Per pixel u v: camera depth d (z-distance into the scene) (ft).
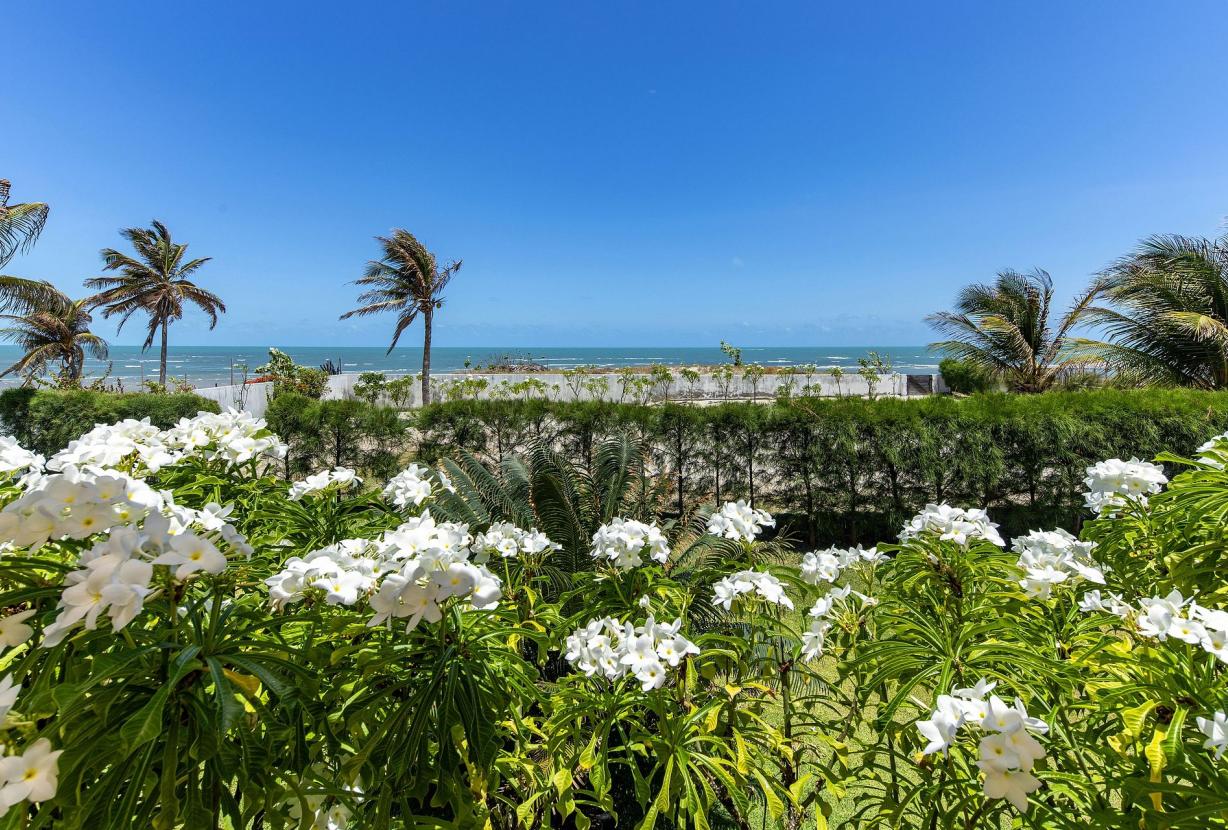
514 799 5.78
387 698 4.12
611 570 6.13
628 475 12.22
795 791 4.71
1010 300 44.39
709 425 19.53
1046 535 5.53
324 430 20.44
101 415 22.89
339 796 3.72
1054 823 3.66
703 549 9.39
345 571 3.94
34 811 2.95
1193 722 3.46
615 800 7.09
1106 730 4.06
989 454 17.04
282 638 4.20
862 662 4.68
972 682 4.14
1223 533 4.63
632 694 4.60
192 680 3.10
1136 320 30.99
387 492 6.23
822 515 18.65
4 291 31.73
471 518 10.32
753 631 5.91
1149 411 16.52
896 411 18.04
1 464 4.50
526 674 4.66
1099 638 4.33
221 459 6.42
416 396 64.03
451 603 3.84
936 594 5.22
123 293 56.90
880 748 5.39
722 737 5.37
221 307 64.03
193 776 2.97
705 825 3.92
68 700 2.55
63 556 3.77
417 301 58.34
